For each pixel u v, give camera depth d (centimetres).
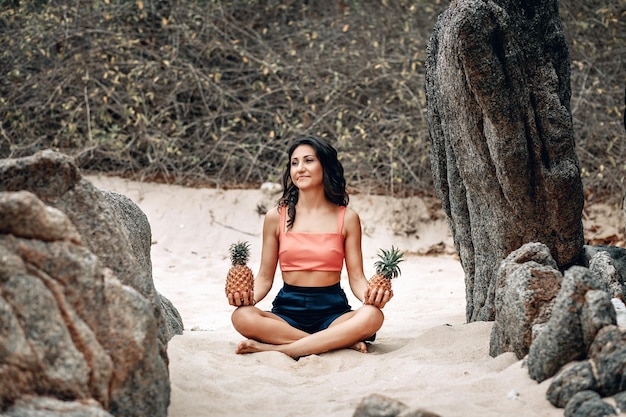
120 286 311
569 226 503
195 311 695
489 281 523
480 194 512
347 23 1079
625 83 1024
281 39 1095
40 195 335
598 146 989
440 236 976
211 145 1063
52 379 287
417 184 1011
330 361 460
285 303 505
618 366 333
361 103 1072
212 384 399
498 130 472
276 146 1082
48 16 1023
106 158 1072
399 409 313
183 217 1001
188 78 1056
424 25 1070
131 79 1020
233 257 490
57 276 300
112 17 1030
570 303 356
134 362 310
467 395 367
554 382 347
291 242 508
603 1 1014
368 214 993
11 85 1062
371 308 480
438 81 516
